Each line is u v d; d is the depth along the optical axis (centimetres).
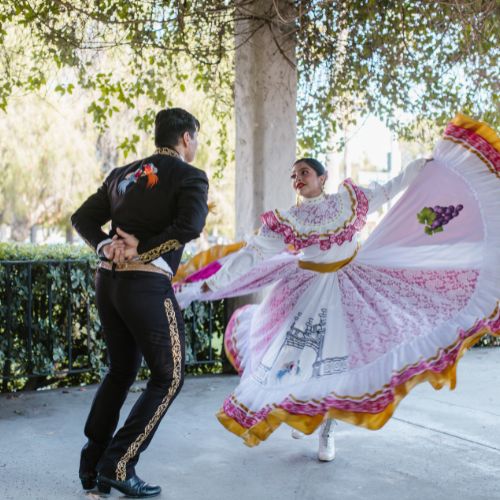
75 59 577
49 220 2147
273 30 541
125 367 328
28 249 593
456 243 371
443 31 571
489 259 357
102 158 1842
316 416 324
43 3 538
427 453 387
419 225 381
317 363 343
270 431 325
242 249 353
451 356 332
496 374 586
